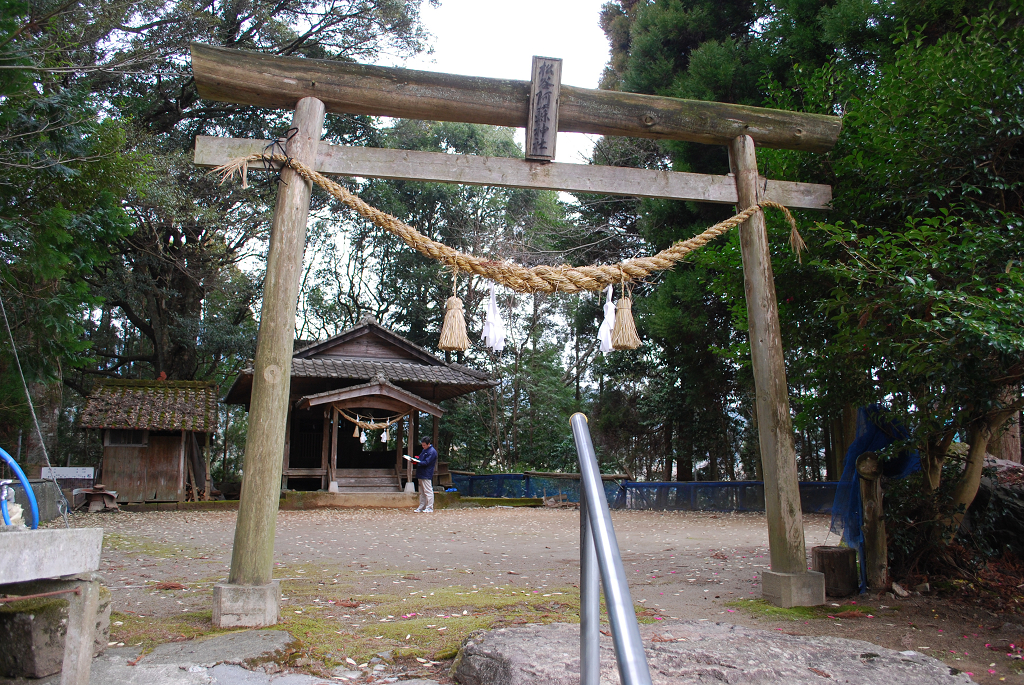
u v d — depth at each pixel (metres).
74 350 10.70
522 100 5.79
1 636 3.15
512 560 8.24
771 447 5.72
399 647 3.96
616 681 2.98
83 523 12.41
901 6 10.31
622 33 21.19
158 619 4.67
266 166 5.30
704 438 20.30
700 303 16.28
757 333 5.92
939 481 6.14
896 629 4.70
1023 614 5.09
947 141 5.45
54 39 9.95
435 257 5.07
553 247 21.31
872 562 5.75
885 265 5.24
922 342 5.02
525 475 19.89
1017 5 5.79
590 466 1.87
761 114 6.17
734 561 8.08
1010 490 6.88
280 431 4.89
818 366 6.74
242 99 5.48
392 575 6.94
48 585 3.22
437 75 5.65
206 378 30.45
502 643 3.50
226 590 4.50
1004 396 5.91
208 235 22.34
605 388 23.44
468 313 25.00
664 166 19.17
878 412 6.06
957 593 5.62
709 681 3.09
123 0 10.70
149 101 19.03
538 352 25.27
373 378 17.72
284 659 3.71
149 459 16.20
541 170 5.82
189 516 14.30
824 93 7.21
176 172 18.42
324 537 10.70
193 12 11.48
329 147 5.52
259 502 4.71
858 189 6.20
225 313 29.25
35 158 9.27
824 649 3.65
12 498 3.17
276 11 18.66
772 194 6.16
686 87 15.48
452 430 25.38
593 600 1.88
